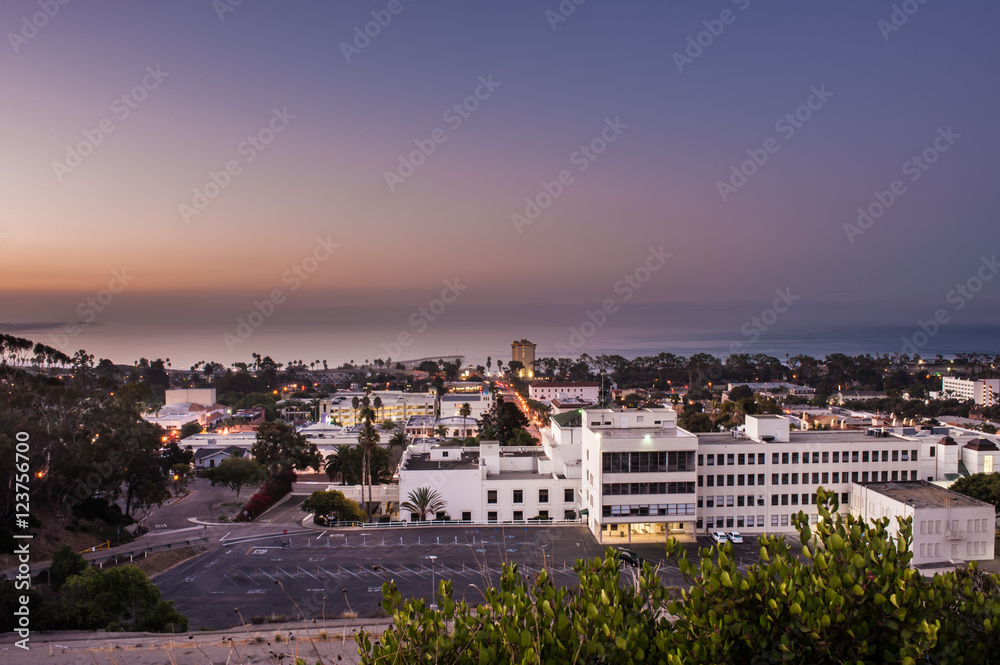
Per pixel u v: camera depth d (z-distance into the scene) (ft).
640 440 234.79
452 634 49.03
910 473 251.80
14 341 343.67
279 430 394.32
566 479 271.08
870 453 250.78
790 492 249.55
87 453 256.73
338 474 382.63
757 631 45.32
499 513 268.41
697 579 50.47
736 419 407.03
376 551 224.94
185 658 124.57
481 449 289.12
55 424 260.21
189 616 171.63
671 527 245.04
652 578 52.13
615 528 244.22
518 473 286.87
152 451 303.89
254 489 365.20
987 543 208.13
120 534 257.96
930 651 43.55
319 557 219.61
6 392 264.31
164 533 264.93
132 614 158.71
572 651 44.98
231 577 201.46
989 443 293.23
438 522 261.85
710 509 246.88
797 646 44.01
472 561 212.43
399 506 281.13
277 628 152.76
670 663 42.09
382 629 146.72
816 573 47.01
